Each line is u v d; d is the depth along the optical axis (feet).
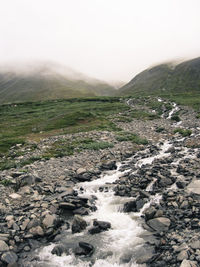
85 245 38.99
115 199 56.65
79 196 58.95
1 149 114.83
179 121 188.14
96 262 36.29
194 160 75.56
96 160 92.79
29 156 98.73
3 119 269.85
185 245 34.88
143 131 155.53
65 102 409.49
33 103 418.51
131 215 49.03
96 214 50.88
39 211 50.03
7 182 67.10
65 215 50.60
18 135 161.89
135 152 103.86
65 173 77.36
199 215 42.63
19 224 45.34
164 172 66.28
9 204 54.24
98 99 423.23
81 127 169.68
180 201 48.14
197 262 30.86
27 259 37.45
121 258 36.45
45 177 73.31
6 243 39.93
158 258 34.24
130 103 362.94
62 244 40.81
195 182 56.08
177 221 42.42
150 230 42.27
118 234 42.83
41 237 42.80
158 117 216.74
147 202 52.19
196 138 114.11
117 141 124.88
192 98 345.10
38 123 212.84
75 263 36.42
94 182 69.62
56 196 58.03
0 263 35.88
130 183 63.62
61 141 125.59
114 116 226.38
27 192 60.54
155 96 404.98
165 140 125.59
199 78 634.84
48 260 37.27
